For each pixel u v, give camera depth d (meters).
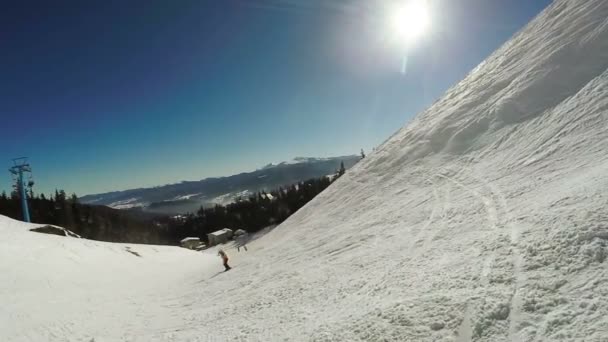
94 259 32.91
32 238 34.44
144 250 51.12
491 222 8.32
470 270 5.99
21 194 54.75
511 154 14.09
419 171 20.39
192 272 30.95
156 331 11.77
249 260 22.52
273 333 7.75
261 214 118.62
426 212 12.87
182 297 17.89
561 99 15.04
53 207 100.94
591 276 4.22
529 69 20.47
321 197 32.41
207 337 9.49
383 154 30.56
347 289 8.77
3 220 42.59
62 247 33.84
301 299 9.87
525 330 3.88
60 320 14.45
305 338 6.38
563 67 17.20
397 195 18.56
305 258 15.30
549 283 4.51
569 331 3.54
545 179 9.38
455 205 11.88
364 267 10.09
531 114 16.28
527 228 6.54
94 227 103.94
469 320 4.52
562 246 5.14
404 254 9.38
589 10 19.75
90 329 13.12
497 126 18.25
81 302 18.00
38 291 19.48
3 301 16.73
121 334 12.05
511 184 10.87
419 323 5.00
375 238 13.00
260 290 13.25
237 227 126.00
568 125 12.10
